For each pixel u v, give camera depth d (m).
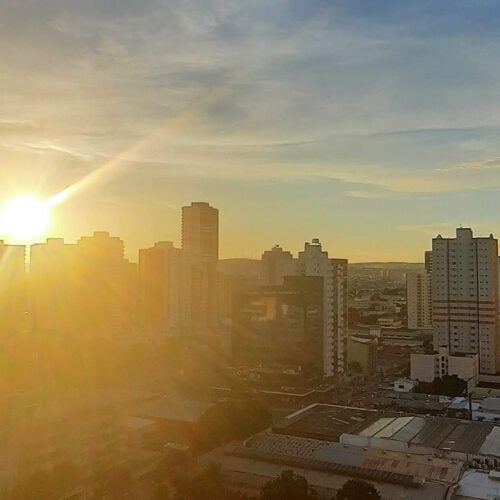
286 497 115.88
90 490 125.31
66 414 163.00
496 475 132.62
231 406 164.50
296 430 168.88
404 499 123.62
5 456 136.62
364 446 157.12
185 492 123.50
